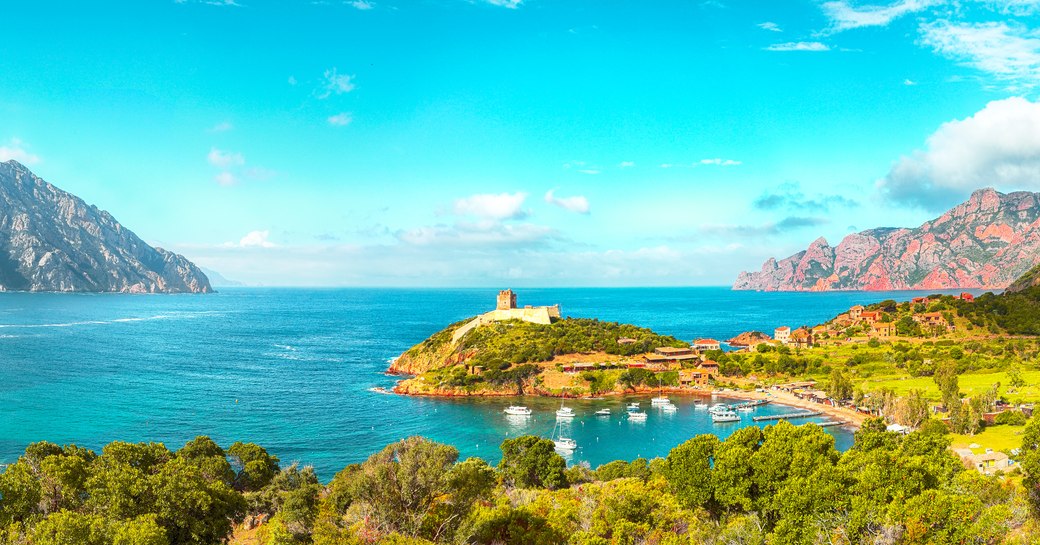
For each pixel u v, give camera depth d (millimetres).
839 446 122312
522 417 149125
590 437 132125
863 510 44312
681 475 58531
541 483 88312
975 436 110188
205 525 50406
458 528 45812
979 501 43562
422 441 48062
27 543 39344
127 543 38688
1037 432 57219
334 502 66500
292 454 118250
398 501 45375
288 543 49219
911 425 121375
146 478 51312
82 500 49062
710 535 49500
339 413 151250
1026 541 42781
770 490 52969
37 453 67938
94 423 133750
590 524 54156
